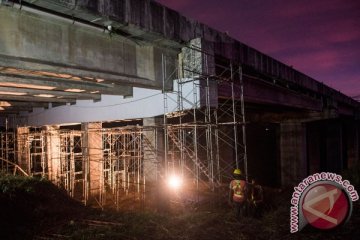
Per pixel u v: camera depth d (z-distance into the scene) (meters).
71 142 21.75
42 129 26.83
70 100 21.00
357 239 8.28
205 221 10.82
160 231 9.90
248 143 40.22
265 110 31.12
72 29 11.19
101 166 20.77
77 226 10.66
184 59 14.98
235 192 11.66
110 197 20.11
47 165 25.91
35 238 9.59
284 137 32.81
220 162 25.66
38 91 16.05
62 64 10.78
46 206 13.16
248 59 18.48
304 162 32.03
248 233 9.66
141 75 14.01
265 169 41.38
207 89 13.96
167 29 13.49
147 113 16.59
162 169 17.27
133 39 13.27
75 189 22.83
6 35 9.32
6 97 18.00
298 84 25.28
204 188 16.28
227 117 27.19
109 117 18.80
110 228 10.11
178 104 14.71
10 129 31.34
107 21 11.14
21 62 9.61
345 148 53.31
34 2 9.16
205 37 15.63
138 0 12.14
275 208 13.09
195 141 14.44
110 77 12.49
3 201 12.05
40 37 10.18
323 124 44.16
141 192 18.81
